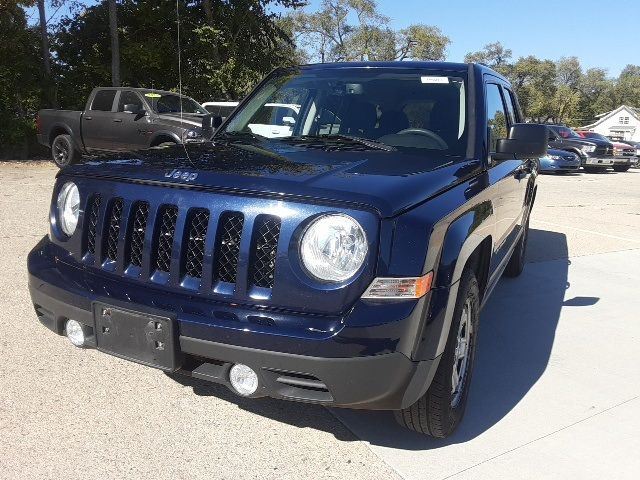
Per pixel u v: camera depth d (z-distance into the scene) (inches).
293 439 115.7
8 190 417.7
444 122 142.6
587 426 126.0
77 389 129.6
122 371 138.8
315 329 94.1
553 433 122.6
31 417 117.6
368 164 116.8
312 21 2165.4
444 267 101.0
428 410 109.8
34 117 789.9
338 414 125.3
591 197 547.5
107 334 108.0
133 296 105.7
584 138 910.4
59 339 154.4
